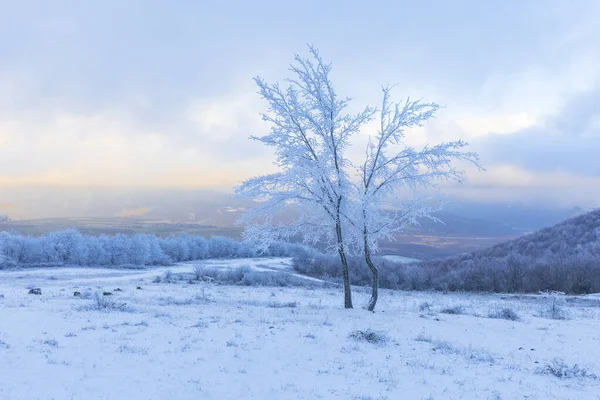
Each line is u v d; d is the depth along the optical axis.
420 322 17.97
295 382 8.93
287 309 20.30
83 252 75.06
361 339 13.47
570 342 15.11
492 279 56.97
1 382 7.64
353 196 19.70
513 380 9.83
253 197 20.59
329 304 25.00
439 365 10.98
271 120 20.41
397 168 19.88
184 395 7.70
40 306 17.89
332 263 72.50
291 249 111.19
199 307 20.14
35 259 72.81
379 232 20.02
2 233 71.94
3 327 12.62
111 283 41.25
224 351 11.14
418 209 19.53
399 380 9.45
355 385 8.94
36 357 9.45
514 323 18.88
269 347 11.86
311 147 20.64
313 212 20.98
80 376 8.34
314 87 20.12
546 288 53.22
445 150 19.34
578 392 9.09
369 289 46.28
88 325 13.63
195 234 106.75
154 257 84.50
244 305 22.05
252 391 8.20
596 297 41.34
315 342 12.78
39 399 6.97
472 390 8.90
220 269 61.56
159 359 9.98
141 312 17.45
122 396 7.40
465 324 18.06
